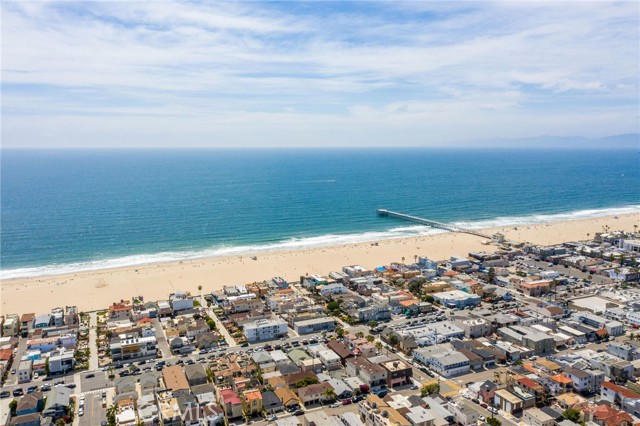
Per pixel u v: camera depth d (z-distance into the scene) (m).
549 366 173.38
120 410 149.62
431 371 182.38
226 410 150.00
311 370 180.50
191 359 193.62
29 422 144.25
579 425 139.50
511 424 145.88
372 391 167.38
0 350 197.12
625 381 167.62
